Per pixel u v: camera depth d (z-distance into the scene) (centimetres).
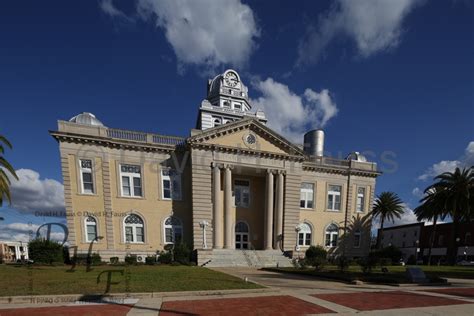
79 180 2395
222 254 2506
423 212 3612
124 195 2541
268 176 2889
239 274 1723
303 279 1498
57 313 705
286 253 2759
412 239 5706
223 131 2736
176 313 716
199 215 2583
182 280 1240
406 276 1451
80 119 2580
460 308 829
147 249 2531
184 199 2711
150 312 722
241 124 2808
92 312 717
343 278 1427
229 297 930
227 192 2717
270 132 2895
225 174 2734
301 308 789
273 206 2942
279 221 2869
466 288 1274
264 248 2844
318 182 3341
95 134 2484
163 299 880
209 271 1781
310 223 3216
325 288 1176
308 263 2208
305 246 3134
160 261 2338
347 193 3438
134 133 2628
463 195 3011
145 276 1369
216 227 2617
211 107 4397
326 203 3341
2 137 1881
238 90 4831
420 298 982
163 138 2722
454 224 3159
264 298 923
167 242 2620
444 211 3284
